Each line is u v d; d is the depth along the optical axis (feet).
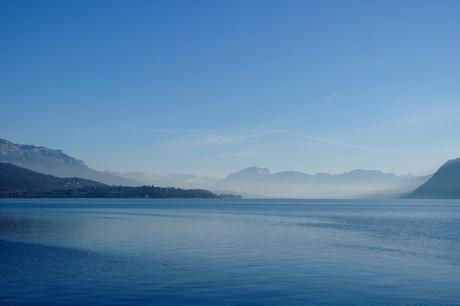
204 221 398.21
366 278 139.74
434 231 306.55
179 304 109.81
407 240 245.45
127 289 122.31
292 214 571.69
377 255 186.39
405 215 553.64
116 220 395.75
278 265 160.56
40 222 356.18
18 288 122.11
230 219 437.17
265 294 119.75
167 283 129.90
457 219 457.27
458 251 199.82
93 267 151.74
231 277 139.13
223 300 113.91
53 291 119.14
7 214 479.82
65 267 151.12
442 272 149.79
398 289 126.52
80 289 121.60
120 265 156.35
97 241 226.17
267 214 564.71
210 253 187.83
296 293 121.29
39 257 171.42
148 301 111.65
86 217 433.89
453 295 120.47
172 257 175.83
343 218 478.59
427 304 112.47
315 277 140.67
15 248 195.83
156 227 320.70
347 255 185.88
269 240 239.91
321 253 190.90
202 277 138.41
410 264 164.96
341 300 115.34
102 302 110.11
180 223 367.45
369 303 113.19
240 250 198.18
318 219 455.22
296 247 210.38
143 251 191.52
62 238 237.66
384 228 332.60
